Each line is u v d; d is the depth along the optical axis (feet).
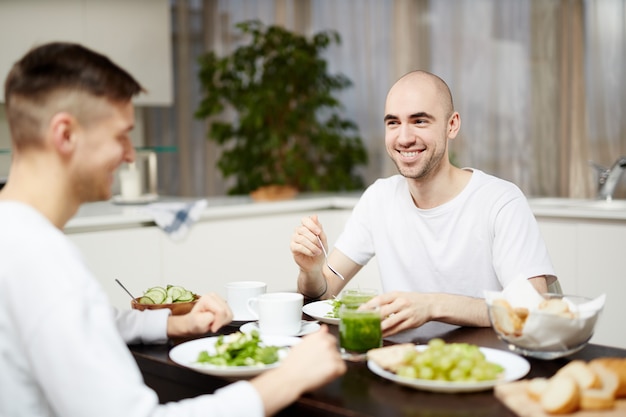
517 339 4.16
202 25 17.12
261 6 16.97
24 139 3.45
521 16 14.01
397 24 15.44
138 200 11.90
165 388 4.35
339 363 3.51
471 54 14.69
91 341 3.13
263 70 14.37
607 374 3.45
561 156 13.69
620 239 9.49
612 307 9.63
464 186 6.37
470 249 6.29
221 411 3.24
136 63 13.03
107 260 9.65
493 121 14.49
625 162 10.88
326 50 16.48
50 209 3.49
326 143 14.53
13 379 3.31
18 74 3.43
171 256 10.31
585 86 13.35
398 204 6.66
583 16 13.32
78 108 3.42
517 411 3.32
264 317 4.80
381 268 6.84
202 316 4.64
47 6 11.87
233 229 10.98
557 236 10.12
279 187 12.41
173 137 16.99
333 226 12.32
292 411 3.64
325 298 6.34
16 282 3.18
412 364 3.84
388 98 6.22
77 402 3.09
